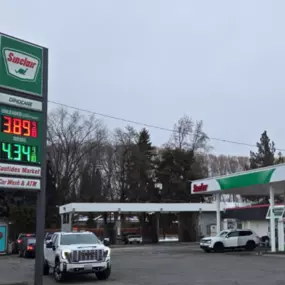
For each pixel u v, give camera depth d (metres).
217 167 97.06
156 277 18.62
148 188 69.50
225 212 55.38
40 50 15.77
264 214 49.41
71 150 71.88
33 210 53.34
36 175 15.19
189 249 40.78
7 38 14.92
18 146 14.81
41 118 15.57
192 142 72.69
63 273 17.22
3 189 14.33
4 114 14.59
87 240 18.66
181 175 67.00
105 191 76.00
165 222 67.12
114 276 19.12
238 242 37.03
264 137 83.94
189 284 16.20
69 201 70.38
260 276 18.47
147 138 74.31
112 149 76.56
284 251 33.31
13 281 17.78
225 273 19.83
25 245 35.06
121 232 64.50
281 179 31.73
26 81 15.27
